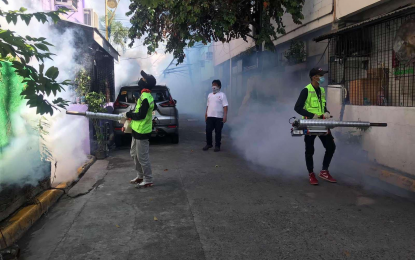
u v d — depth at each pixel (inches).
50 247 136.2
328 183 226.2
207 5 355.9
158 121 380.2
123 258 127.0
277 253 129.9
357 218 163.9
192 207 181.0
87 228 154.6
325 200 191.2
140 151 214.5
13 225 141.7
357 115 277.1
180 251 132.0
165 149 364.5
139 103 211.3
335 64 317.7
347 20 320.2
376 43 276.4
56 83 143.5
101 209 179.2
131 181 228.4
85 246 136.8
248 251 131.6
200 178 240.8
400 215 167.8
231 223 158.9
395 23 253.6
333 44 314.5
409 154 219.8
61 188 204.2
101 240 142.3
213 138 455.2
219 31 381.4
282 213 171.0
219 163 290.5
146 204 186.4
